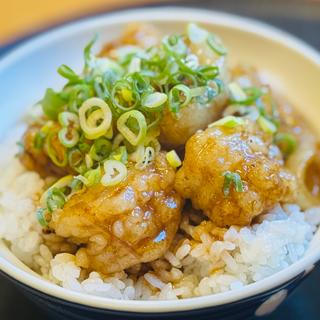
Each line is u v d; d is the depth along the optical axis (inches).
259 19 16.4
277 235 11.0
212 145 10.7
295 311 12.0
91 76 12.1
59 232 10.7
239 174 10.7
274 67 14.5
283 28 16.3
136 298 11.0
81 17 15.8
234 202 10.7
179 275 11.1
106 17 14.9
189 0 16.3
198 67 11.7
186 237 11.3
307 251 11.1
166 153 11.2
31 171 12.4
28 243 11.4
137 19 14.9
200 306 9.7
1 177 12.5
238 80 13.2
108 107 11.1
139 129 11.0
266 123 12.1
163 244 10.7
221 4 16.5
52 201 11.0
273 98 13.7
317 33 16.2
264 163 10.9
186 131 11.3
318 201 12.6
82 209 10.5
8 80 13.8
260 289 9.8
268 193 10.9
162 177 10.8
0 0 18.4
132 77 11.3
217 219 10.9
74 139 11.4
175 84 11.4
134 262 10.7
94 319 10.2
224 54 12.2
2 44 15.4
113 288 10.7
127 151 11.2
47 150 11.8
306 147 13.0
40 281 10.0
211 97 11.4
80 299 9.8
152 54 12.4
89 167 11.2
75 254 11.3
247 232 10.9
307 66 14.0
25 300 12.1
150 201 10.7
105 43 14.6
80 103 11.6
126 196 10.5
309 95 13.9
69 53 14.6
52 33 14.4
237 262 10.9
